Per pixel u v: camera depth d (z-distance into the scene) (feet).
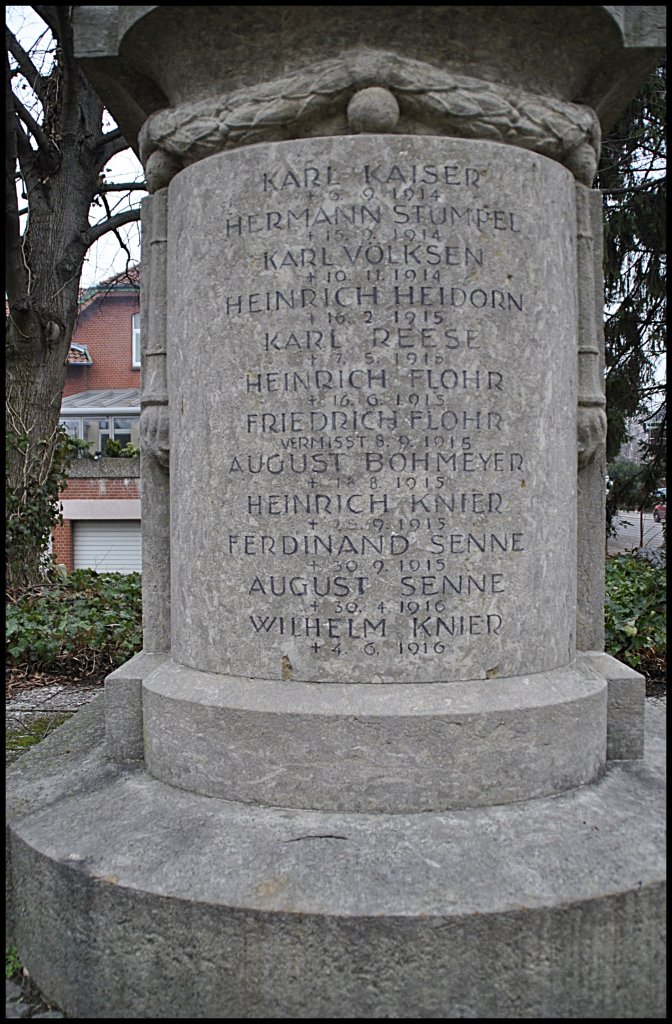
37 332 33.86
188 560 10.69
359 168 9.73
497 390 9.95
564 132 10.66
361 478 9.70
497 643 9.93
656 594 21.44
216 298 10.25
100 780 10.62
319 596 9.76
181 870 8.21
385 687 9.65
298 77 10.04
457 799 9.40
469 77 10.22
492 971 7.55
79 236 35.19
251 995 7.67
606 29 10.34
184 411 10.74
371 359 9.68
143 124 12.16
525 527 10.14
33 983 8.84
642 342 38.22
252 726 9.58
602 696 10.54
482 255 9.89
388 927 7.47
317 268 9.76
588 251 11.45
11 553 32.71
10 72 32.83
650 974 7.91
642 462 42.86
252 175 10.05
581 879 7.95
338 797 9.36
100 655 22.82
